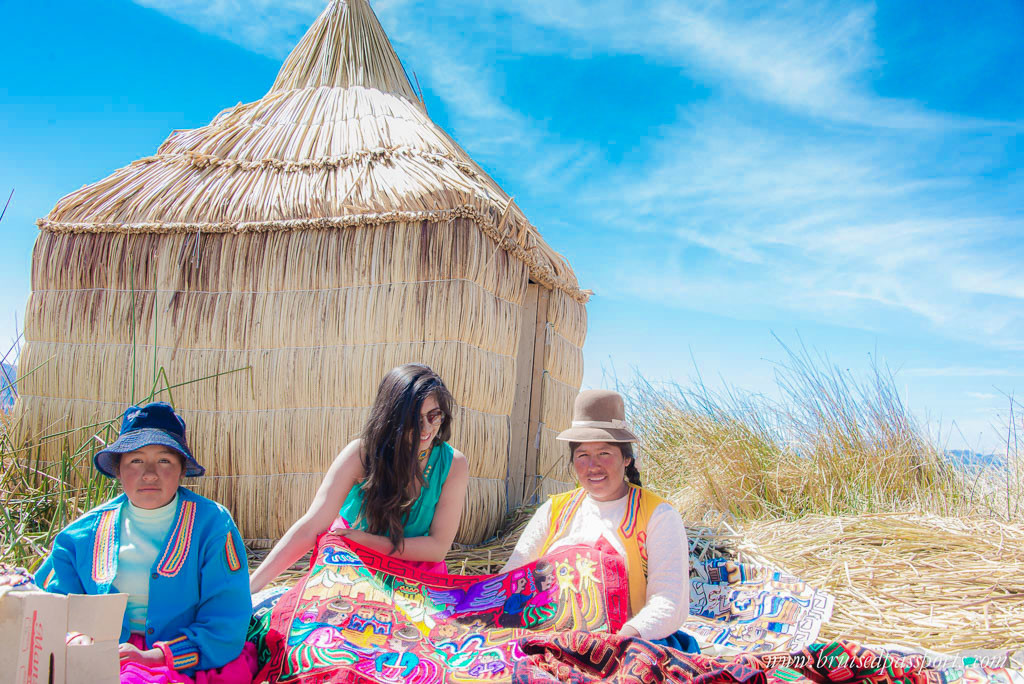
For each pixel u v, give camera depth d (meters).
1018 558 3.74
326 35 5.79
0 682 1.69
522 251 4.77
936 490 5.39
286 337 4.40
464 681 2.27
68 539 2.24
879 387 5.91
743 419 6.34
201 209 4.67
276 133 5.18
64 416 4.68
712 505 5.55
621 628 2.42
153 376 4.53
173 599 2.19
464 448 4.30
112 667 1.83
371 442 2.84
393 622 2.50
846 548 4.04
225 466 4.41
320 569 2.61
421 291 4.23
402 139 4.89
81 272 4.75
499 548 4.39
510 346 4.69
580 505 2.79
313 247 4.43
